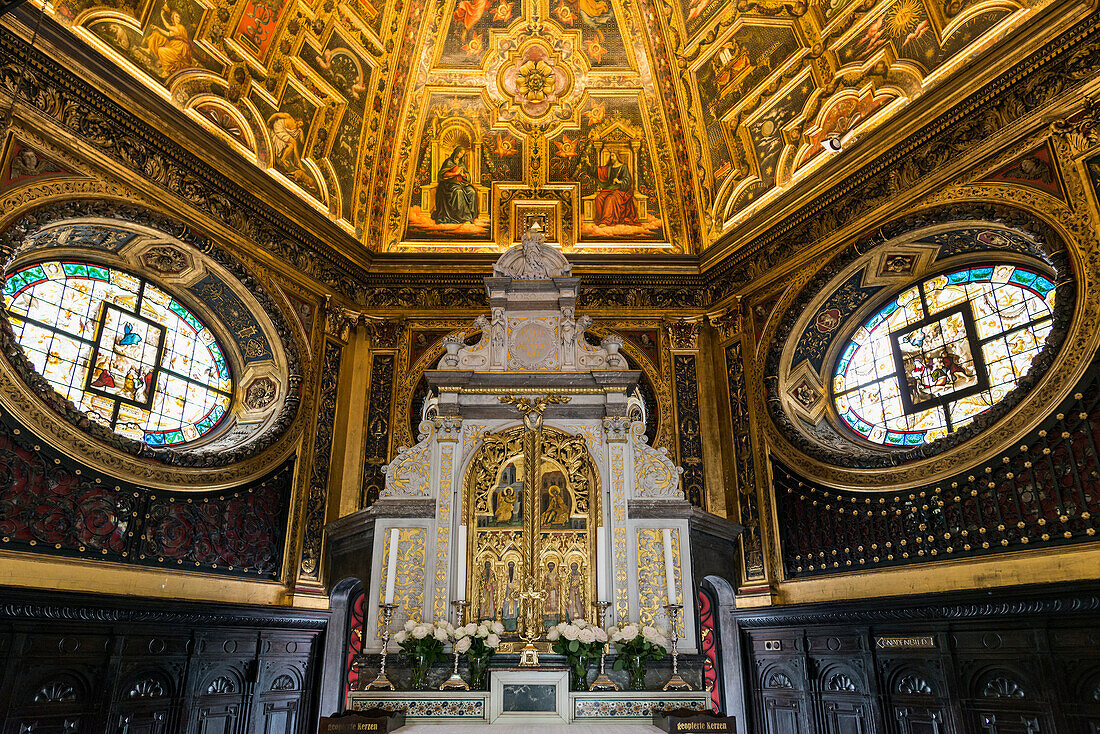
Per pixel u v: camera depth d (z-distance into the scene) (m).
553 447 10.60
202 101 10.91
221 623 9.34
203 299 11.41
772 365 11.77
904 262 11.03
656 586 9.74
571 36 13.87
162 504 9.27
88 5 9.31
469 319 13.20
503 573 9.95
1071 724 7.20
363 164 13.59
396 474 10.41
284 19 11.71
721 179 13.57
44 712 7.43
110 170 9.56
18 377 8.09
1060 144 8.82
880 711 8.93
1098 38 8.62
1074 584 7.22
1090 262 8.23
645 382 12.88
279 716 9.99
